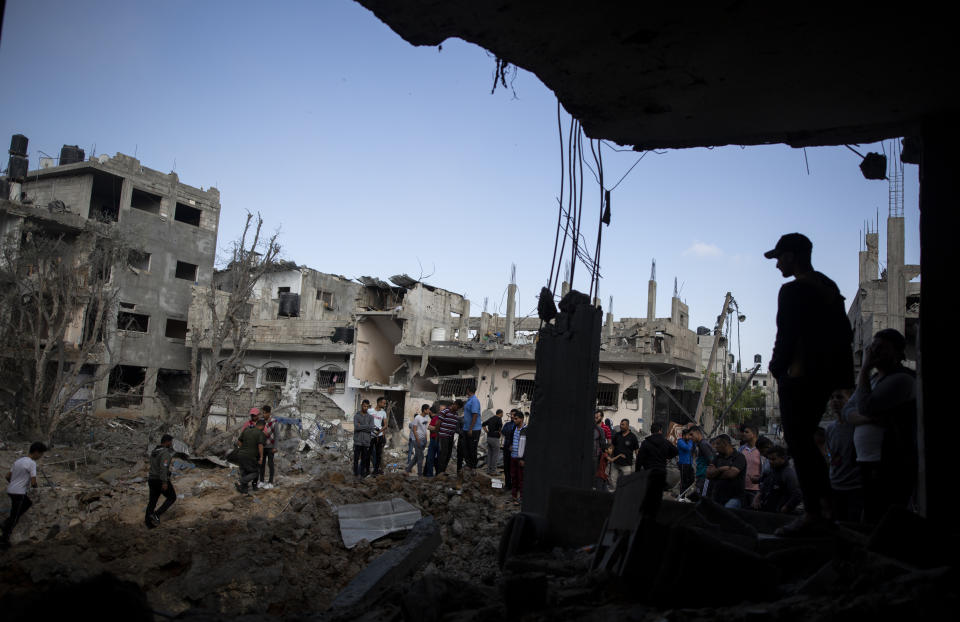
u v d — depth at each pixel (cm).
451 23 454
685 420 3341
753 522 492
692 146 650
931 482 457
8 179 3325
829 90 499
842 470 593
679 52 471
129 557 1051
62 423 2719
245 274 2692
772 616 282
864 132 569
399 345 3338
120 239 3506
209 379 2555
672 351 2911
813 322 377
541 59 498
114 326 3653
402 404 3522
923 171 510
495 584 507
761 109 552
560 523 581
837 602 284
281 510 1362
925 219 495
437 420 1708
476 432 1688
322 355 3591
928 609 248
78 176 3706
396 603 494
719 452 866
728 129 601
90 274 3081
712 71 493
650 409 2773
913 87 476
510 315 3216
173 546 1064
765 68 480
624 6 418
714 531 439
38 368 2570
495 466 1952
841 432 599
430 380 3303
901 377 450
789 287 385
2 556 1005
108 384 3622
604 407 2853
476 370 3184
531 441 857
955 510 446
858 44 431
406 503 1219
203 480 1767
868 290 2270
